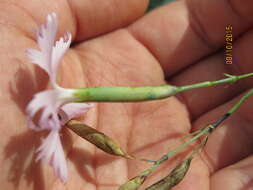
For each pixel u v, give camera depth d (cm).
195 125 14
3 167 9
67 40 10
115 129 13
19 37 11
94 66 14
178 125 13
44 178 10
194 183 11
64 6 13
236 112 13
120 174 12
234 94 15
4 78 10
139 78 14
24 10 12
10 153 10
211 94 15
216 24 14
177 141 12
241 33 15
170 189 11
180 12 15
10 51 10
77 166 11
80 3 13
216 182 12
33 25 12
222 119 11
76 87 13
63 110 10
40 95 8
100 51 14
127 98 9
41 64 8
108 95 9
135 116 13
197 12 14
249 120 13
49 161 9
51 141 9
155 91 9
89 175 11
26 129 10
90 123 12
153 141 12
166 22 15
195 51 15
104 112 13
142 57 14
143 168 12
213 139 13
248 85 14
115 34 15
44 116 8
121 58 14
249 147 13
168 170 12
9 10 11
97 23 14
